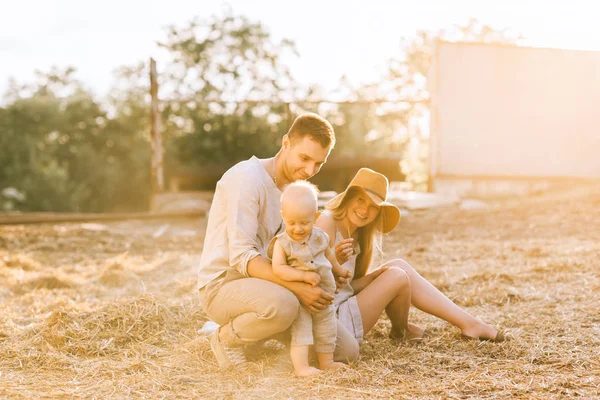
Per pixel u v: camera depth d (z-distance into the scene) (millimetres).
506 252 9367
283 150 4172
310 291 3834
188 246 11789
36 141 48375
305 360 3965
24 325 5516
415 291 4750
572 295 6199
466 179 16266
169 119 34062
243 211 4023
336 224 4527
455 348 4590
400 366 4184
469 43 16219
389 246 10555
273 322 3893
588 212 12555
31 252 11273
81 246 11922
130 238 13062
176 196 16828
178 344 4730
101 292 7371
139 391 3773
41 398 3660
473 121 16297
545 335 4898
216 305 4070
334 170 22500
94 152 48125
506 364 4180
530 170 16391
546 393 3631
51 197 42344
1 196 41875
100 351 4605
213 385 3863
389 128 37219
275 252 3879
